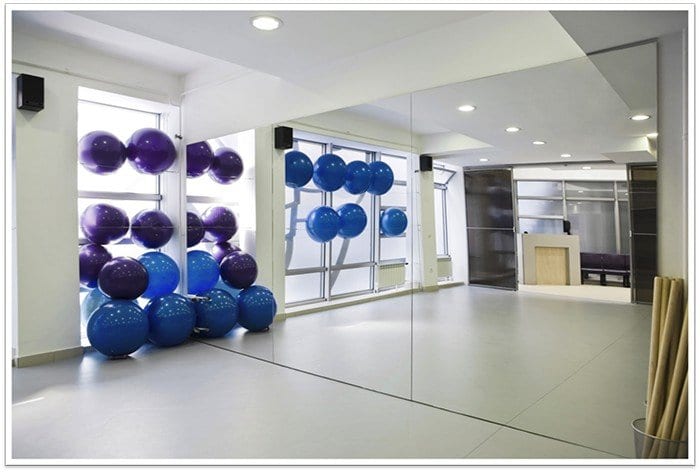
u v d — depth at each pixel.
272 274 5.04
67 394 3.65
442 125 3.74
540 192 3.34
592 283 3.06
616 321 2.99
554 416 3.20
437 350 3.83
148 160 5.07
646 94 2.75
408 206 4.03
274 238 5.02
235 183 5.47
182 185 5.53
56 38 4.55
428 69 3.50
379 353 4.14
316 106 4.24
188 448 2.77
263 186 5.13
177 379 4.05
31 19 4.16
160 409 3.37
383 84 3.75
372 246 4.26
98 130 4.91
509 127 3.40
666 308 2.52
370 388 3.93
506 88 3.33
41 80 4.39
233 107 5.00
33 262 4.48
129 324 4.50
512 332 3.48
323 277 4.61
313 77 4.24
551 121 3.19
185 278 5.45
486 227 3.64
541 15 3.02
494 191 3.55
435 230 3.89
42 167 4.55
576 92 3.04
